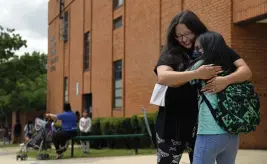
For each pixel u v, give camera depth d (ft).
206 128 11.48
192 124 13.56
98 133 63.10
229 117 11.05
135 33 69.05
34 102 154.51
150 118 52.75
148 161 39.45
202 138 11.59
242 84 11.60
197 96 13.29
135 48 68.90
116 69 78.23
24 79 108.99
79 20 98.78
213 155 11.54
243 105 11.22
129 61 71.31
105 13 82.74
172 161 13.67
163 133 13.62
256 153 37.22
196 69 11.75
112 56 78.69
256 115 11.34
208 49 11.91
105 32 82.53
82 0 96.94
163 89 13.62
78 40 99.25
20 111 154.71
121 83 75.05
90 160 43.55
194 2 50.52
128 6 72.18
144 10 65.82
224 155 11.94
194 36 12.85
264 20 40.60
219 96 11.31
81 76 96.68
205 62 11.89
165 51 13.03
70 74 105.70
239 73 11.53
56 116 47.78
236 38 42.11
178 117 13.57
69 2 106.63
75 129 48.49
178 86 12.93
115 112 76.59
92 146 62.03
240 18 41.09
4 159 50.31
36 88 163.12
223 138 11.37
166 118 13.62
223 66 11.90
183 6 53.78
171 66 12.66
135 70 68.64
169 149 13.61
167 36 13.17
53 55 122.52
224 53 11.94
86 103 96.02
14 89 108.17
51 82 125.29
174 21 12.97
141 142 55.06
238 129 11.08
